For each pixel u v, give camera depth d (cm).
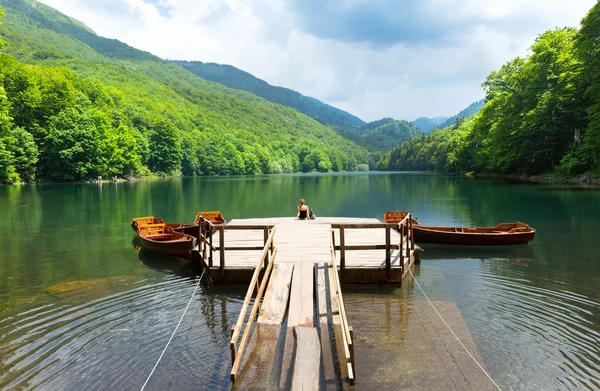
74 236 1767
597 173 4006
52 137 5897
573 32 4678
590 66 3834
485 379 588
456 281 1058
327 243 1218
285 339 679
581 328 759
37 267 1241
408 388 560
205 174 11375
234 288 1008
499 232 1582
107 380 596
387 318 803
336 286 793
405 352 662
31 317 829
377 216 2456
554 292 968
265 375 586
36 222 2169
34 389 575
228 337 730
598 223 1925
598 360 643
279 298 823
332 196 3819
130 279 1106
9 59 6031
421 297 927
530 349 678
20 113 6003
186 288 1018
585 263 1245
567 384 580
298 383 543
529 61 5081
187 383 585
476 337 720
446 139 12625
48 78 6838
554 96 4475
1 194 3944
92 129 6216
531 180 4956
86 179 6319
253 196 3869
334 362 621
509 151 5419
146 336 738
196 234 1691
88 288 1023
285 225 1515
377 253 1134
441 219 2173
